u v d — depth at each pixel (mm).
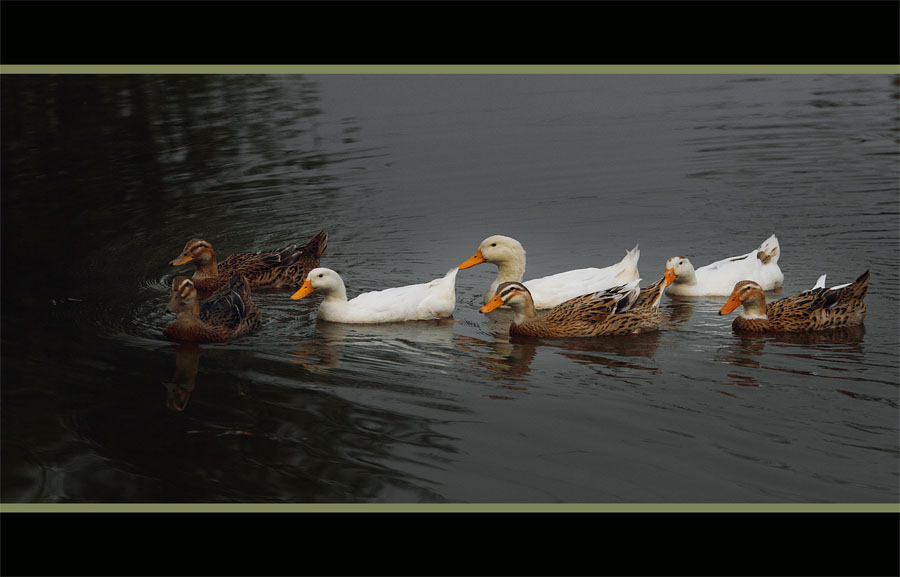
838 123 30953
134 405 13555
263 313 17766
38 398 13766
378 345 15945
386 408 13406
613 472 11633
